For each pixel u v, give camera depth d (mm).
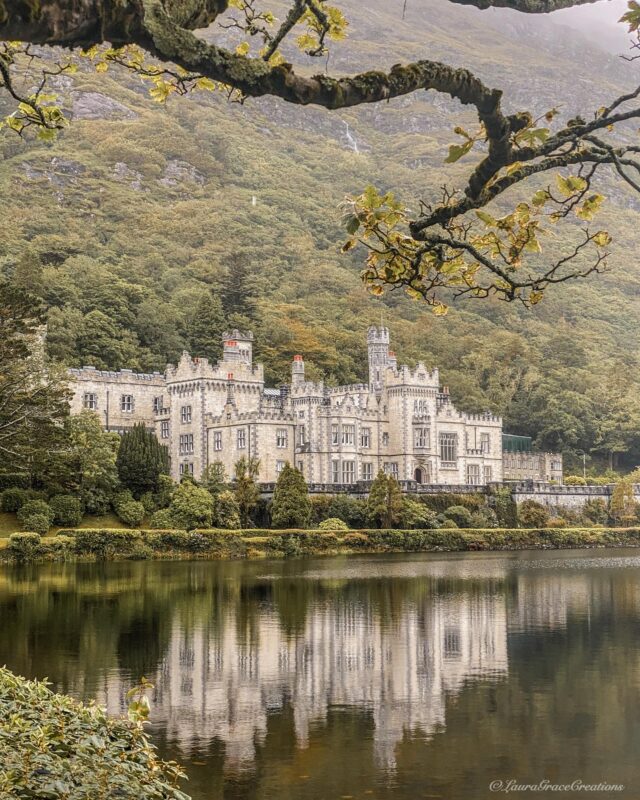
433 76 10125
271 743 30859
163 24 8273
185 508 104875
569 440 199625
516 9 10289
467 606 62312
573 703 36094
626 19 11461
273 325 198875
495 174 11883
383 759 29266
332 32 11297
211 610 58812
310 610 59500
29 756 17984
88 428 106312
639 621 55719
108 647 45594
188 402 130125
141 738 21672
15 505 99625
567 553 113562
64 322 162500
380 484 117062
